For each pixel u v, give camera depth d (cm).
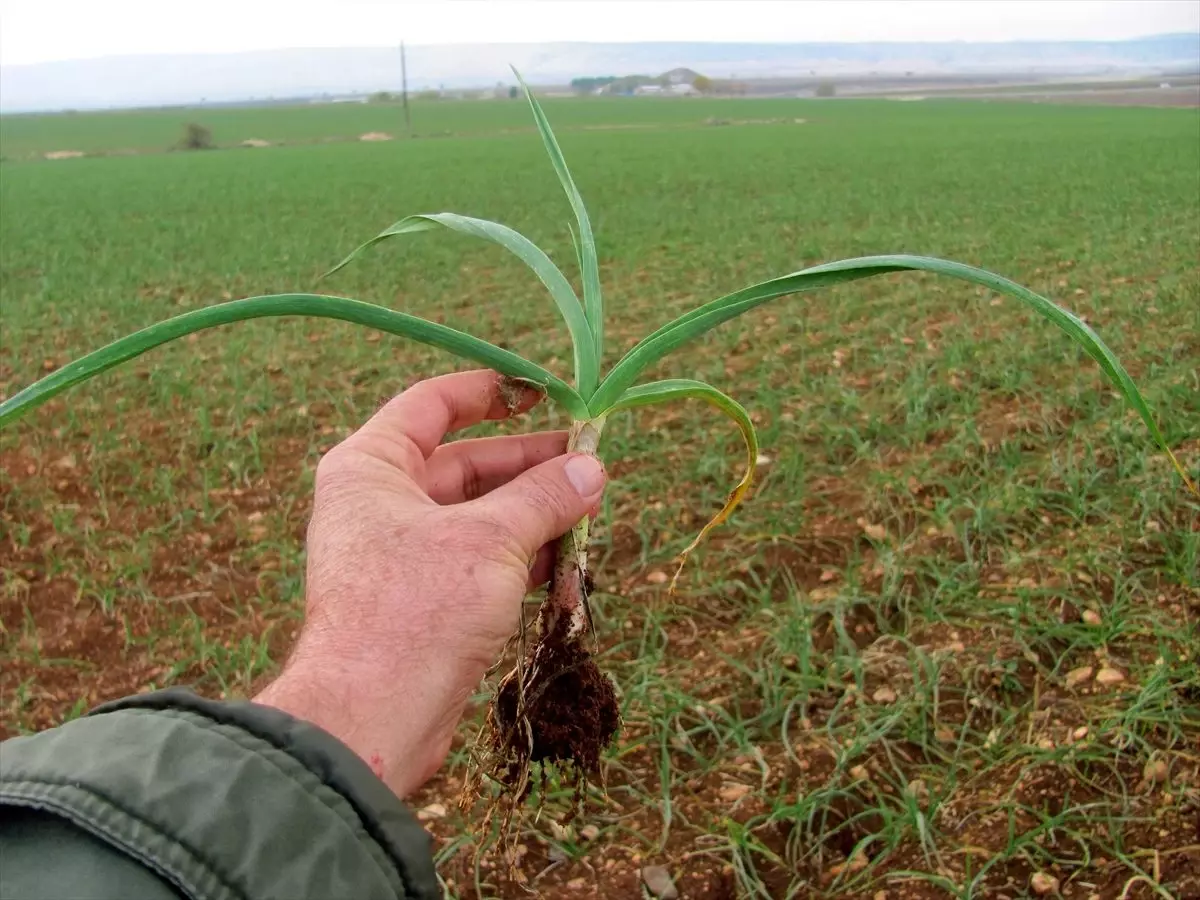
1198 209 1147
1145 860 201
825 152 2581
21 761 75
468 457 166
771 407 466
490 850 225
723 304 144
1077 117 4103
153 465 470
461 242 1214
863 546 345
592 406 146
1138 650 262
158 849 72
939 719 252
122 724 81
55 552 384
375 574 114
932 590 308
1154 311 619
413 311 809
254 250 1206
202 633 333
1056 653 269
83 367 105
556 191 1836
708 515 377
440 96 12669
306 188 2128
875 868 214
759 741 255
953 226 1112
